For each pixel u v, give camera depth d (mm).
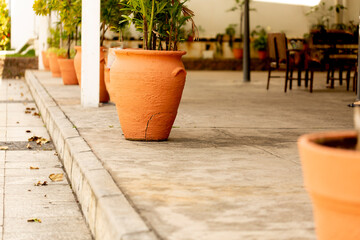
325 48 11539
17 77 17000
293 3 20078
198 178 3623
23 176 4910
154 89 4852
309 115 7168
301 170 3879
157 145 4859
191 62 19516
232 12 20203
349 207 1738
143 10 5141
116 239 2564
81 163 4086
